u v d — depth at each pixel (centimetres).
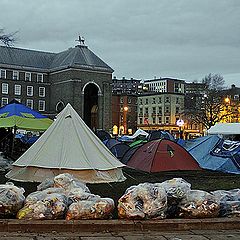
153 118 10175
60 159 1202
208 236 607
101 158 1255
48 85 8512
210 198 691
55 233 606
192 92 9250
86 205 654
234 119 7125
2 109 2131
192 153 1892
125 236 598
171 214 686
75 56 7944
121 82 14938
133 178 1388
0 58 8131
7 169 1577
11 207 646
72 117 1298
